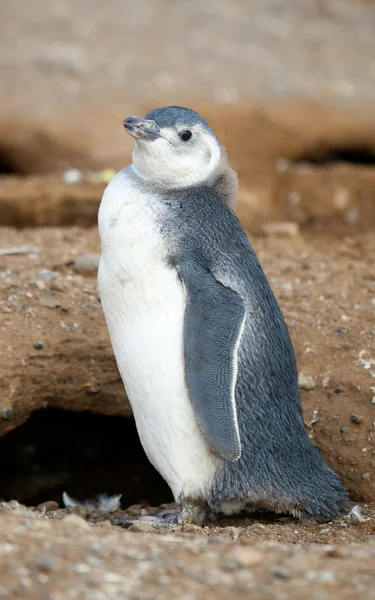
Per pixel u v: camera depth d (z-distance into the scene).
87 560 9.92
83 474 18.64
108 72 34.31
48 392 16.41
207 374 12.67
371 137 32.91
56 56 35.06
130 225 13.34
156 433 13.55
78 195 24.45
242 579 9.77
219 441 12.49
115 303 13.49
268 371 13.41
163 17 39.84
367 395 15.92
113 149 28.64
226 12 40.78
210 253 13.29
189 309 12.88
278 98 33.72
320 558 10.43
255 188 28.92
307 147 32.31
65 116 30.30
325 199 28.61
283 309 17.61
